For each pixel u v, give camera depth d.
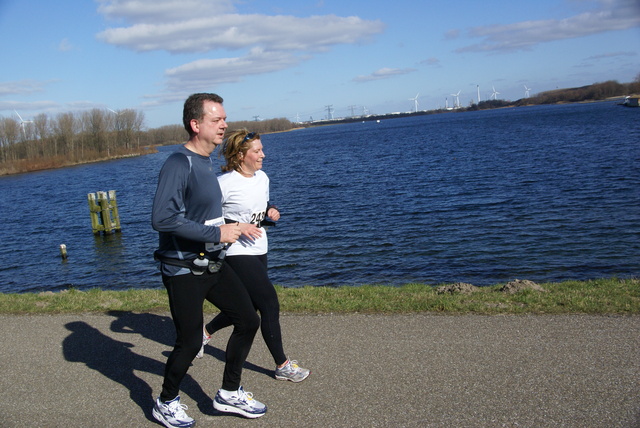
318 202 23.34
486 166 32.16
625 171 24.53
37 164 88.12
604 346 4.25
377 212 19.92
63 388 4.10
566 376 3.77
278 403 3.68
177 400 3.47
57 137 104.81
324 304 5.86
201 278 3.40
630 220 15.44
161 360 4.61
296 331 5.06
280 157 58.19
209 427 3.45
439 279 11.43
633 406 3.31
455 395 3.59
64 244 19.06
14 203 36.38
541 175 25.92
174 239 3.34
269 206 4.25
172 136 177.38
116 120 120.12
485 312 5.29
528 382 3.71
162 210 3.17
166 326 5.51
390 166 37.50
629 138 41.28
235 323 3.55
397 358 4.27
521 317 5.08
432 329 4.89
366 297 6.26
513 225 16.05
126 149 114.69
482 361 4.11
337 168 39.31
